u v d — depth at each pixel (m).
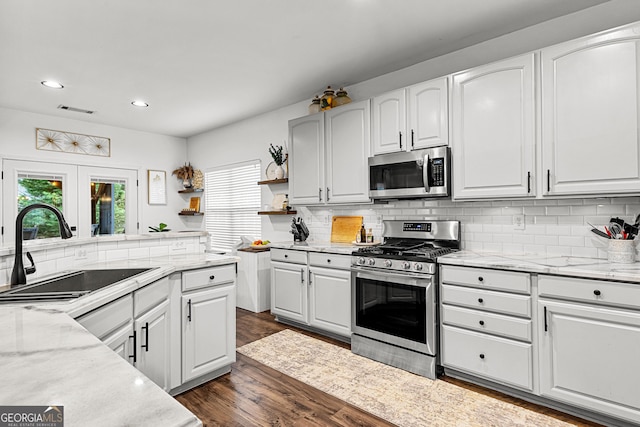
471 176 2.55
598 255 2.33
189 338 2.27
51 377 0.68
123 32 2.58
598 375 1.85
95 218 4.98
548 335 2.01
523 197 2.34
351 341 2.95
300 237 3.85
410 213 3.28
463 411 2.05
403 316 2.60
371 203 3.31
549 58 2.22
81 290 1.63
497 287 2.20
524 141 2.32
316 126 3.58
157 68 3.22
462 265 2.35
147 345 1.88
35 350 0.83
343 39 2.75
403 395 2.24
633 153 1.94
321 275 3.23
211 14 2.38
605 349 1.83
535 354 2.07
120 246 2.59
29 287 1.65
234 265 2.58
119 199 5.24
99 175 5.03
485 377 2.25
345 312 3.04
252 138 4.85
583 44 2.09
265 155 4.68
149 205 5.55
